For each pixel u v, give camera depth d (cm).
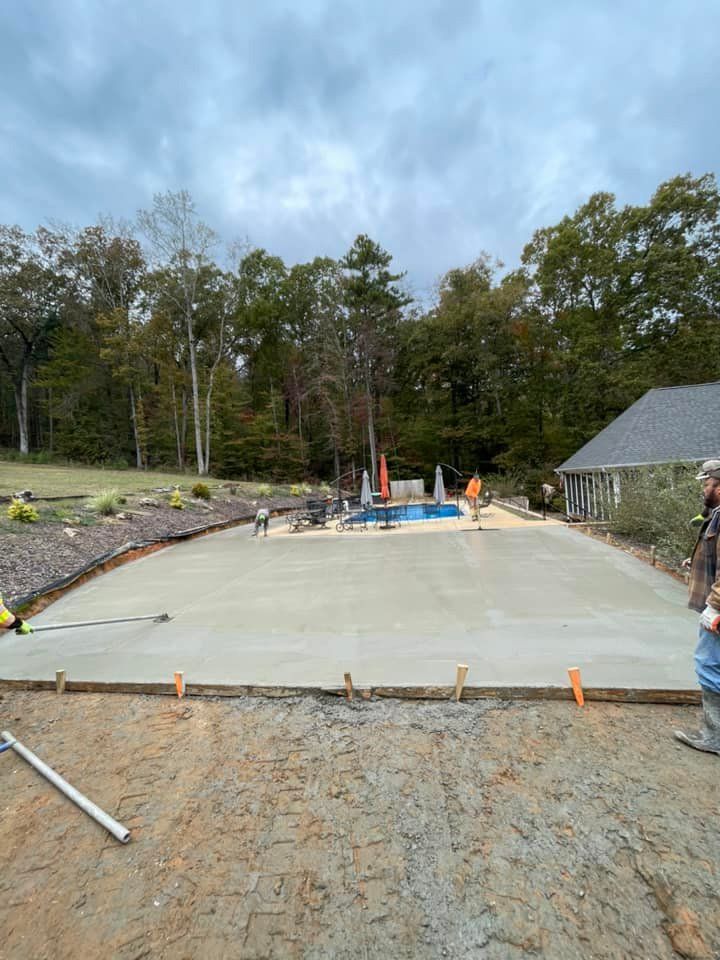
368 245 2353
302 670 317
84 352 2512
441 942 134
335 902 149
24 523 745
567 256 2202
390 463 2588
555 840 168
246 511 1434
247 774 215
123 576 651
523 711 256
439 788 199
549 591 489
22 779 221
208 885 157
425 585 540
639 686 267
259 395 2928
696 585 237
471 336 2242
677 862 156
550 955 129
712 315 2056
